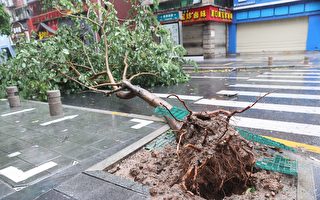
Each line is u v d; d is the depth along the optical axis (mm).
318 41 20453
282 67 13422
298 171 3180
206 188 2928
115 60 9844
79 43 9859
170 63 9898
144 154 3883
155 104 5289
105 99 8695
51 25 21609
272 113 6027
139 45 9805
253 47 24250
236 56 23219
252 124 5371
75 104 8180
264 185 2877
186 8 22062
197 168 2627
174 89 9719
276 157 3471
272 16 22094
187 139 3061
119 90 6316
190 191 2793
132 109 7152
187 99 7938
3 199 2939
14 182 3305
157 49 9945
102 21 9516
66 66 9039
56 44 9078
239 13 24016
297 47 21828
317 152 3939
